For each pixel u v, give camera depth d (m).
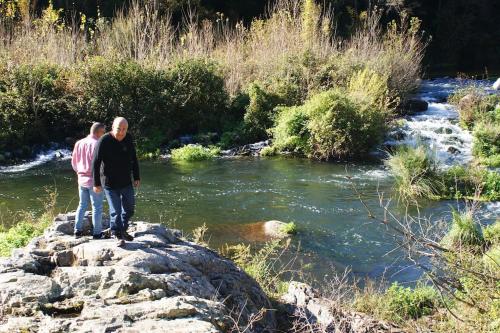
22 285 5.32
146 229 7.05
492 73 35.41
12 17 22.95
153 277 5.54
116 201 6.57
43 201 13.17
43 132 18.89
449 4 39.06
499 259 6.94
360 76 19.91
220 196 13.64
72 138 19.11
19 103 18.30
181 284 5.65
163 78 20.08
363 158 17.70
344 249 10.24
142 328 4.59
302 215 12.19
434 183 13.55
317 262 9.66
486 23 39.59
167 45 22.58
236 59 22.80
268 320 6.41
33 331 4.61
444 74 34.75
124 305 5.05
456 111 21.48
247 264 9.08
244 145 19.11
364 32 24.88
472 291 6.41
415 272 9.01
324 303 6.79
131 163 6.79
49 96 19.03
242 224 11.60
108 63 19.58
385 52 23.19
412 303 7.37
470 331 5.97
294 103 20.56
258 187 14.42
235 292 6.32
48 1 27.94
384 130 18.45
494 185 13.58
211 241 10.65
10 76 18.67
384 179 15.11
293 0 27.14
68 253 6.20
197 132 20.70
